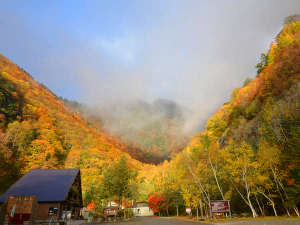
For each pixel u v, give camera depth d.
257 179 30.47
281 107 46.56
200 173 37.28
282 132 37.38
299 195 26.95
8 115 128.25
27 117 142.62
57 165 109.75
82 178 103.19
